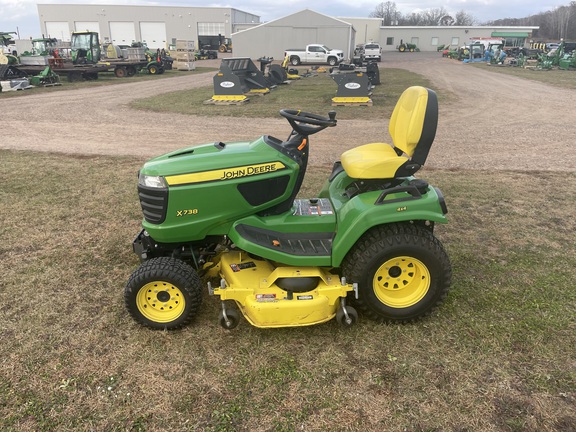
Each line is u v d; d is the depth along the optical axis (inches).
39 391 100.0
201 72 1148.5
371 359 109.3
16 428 90.3
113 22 2486.5
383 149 134.6
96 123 459.5
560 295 135.3
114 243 176.1
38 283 145.9
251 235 116.8
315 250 116.9
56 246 173.5
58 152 332.8
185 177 113.3
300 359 109.9
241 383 102.3
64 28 2511.1
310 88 737.6
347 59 1715.1
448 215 201.0
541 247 168.4
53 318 127.0
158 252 130.2
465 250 165.8
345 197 132.0
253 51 1776.6
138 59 1081.4
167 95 676.7
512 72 1054.4
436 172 272.4
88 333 120.3
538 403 95.0
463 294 136.1
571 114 484.7
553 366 105.4
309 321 114.5
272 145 119.7
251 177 115.2
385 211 112.2
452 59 1705.2
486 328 119.6
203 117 488.7
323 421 91.9
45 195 232.2
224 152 118.0
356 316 117.0
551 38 3577.8
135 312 119.3
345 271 117.9
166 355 111.7
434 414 92.9
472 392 98.3
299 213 124.2
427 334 117.8
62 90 750.5
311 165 291.6
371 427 90.3
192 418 93.0
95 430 90.1
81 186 247.1
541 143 352.2
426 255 114.1
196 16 2463.1
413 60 1632.6
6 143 365.1
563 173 267.1
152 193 114.2
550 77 920.9
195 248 131.2
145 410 94.9
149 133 408.8
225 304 127.7
